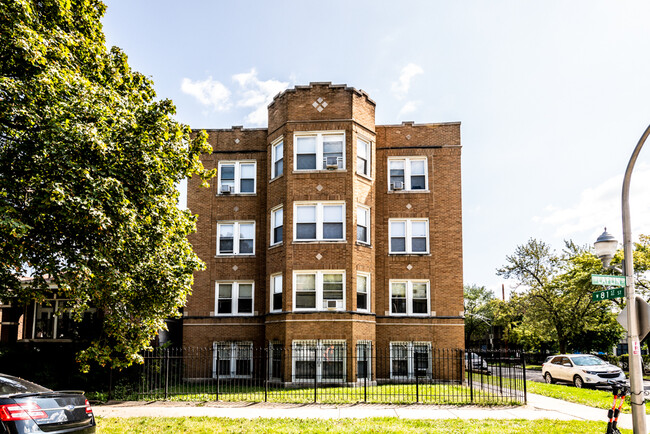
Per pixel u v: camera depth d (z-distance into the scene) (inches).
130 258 486.9
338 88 884.6
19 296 467.5
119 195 437.1
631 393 386.6
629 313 393.4
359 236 872.9
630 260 399.2
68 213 402.6
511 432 430.9
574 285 1526.8
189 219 620.7
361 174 877.2
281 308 860.0
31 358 773.9
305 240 845.8
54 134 399.9
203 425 458.6
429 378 880.3
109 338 719.1
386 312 911.0
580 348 1768.0
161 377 751.1
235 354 915.4
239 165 971.3
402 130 960.3
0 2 397.1
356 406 568.7
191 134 968.9
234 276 938.1
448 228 930.1
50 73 428.8
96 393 660.1
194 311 928.9
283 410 542.0
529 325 1774.1
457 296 910.4
